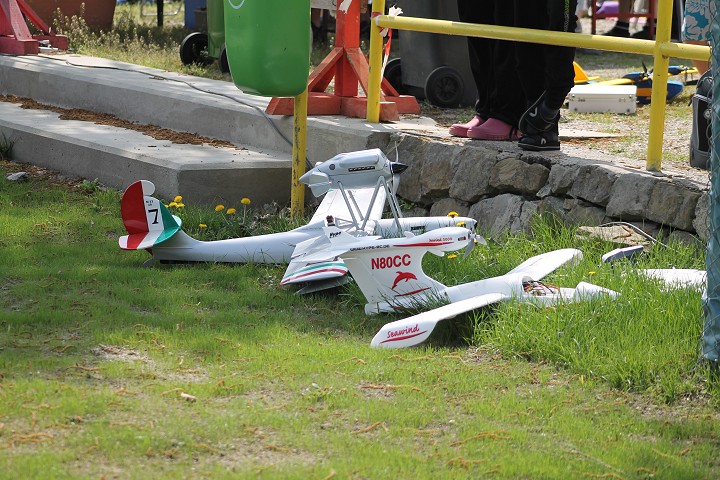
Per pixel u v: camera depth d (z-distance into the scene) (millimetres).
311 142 11344
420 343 7004
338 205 9328
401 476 4992
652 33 21234
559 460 5234
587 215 8930
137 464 5016
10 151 13242
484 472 5070
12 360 6348
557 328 6918
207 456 5164
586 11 26000
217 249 8992
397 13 11008
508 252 8727
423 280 7676
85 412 5590
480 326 7219
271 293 8266
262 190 11086
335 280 8211
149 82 14406
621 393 6250
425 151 10266
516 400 6043
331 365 6543
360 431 5543
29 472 4840
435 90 13117
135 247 8703
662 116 8664
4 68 16250
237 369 6430
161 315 7551
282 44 9656
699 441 5609
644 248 8266
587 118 12461
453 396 6125
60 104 15156
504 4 9852
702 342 6348
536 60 9453
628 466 5195
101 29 21531
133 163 11375
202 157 11227
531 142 9555
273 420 5598
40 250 9117
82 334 6992
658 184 8414
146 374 6203
